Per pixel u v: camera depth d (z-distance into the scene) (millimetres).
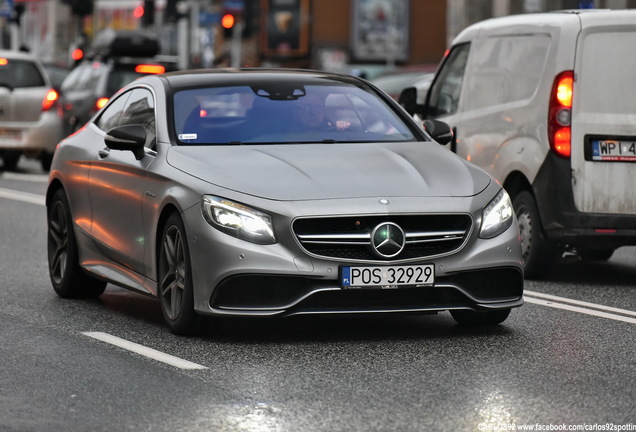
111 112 15992
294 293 12484
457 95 19875
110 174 14820
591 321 14188
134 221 14133
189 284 12836
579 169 17281
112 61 39000
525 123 17906
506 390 10719
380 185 12781
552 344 12773
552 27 17703
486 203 12984
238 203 12539
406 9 121375
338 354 12273
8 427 9523
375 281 12477
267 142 14008
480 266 12766
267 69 15461
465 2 78125
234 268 12398
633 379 11148
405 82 42594
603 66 17312
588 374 11344
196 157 13438
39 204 28547
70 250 15820
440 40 122062
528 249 17859
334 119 14492
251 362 11875
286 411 9992
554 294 16375
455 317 13922
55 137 38656
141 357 12102
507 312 13633
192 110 14336
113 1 105500
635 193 17266
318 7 120688
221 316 12586
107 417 9812
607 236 17266
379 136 14375
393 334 13336
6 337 13172
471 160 19141
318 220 12469
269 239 12414
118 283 14562
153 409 10055
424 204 12641
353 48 121000
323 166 13148
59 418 9789
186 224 12789
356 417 9797
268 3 120750
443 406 10156
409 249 12641
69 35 96812
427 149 14023
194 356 12164
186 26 73812
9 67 38531
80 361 11906
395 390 10727
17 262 19531
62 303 15602
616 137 17266
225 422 9648
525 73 18109
